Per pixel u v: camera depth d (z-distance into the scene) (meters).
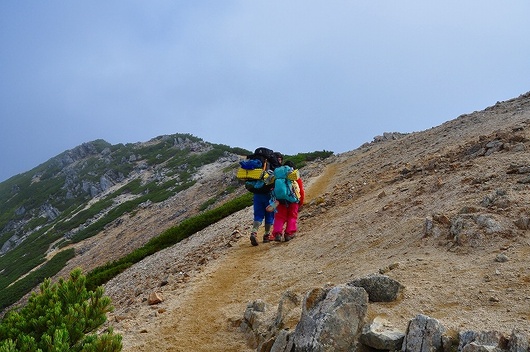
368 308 4.86
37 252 58.22
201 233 17.92
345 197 12.35
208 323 6.38
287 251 9.08
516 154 9.23
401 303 4.87
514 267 5.02
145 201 61.03
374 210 9.28
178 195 54.38
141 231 44.06
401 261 6.15
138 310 7.76
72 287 6.05
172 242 21.14
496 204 6.59
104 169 99.19
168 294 8.26
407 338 3.92
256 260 9.14
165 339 6.07
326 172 21.75
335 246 8.12
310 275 7.09
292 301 5.58
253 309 5.94
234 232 12.67
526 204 6.31
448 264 5.60
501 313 4.24
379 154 20.84
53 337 5.14
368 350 4.21
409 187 9.97
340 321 4.32
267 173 10.26
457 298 4.72
